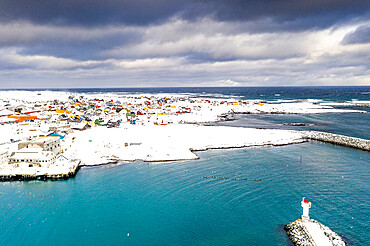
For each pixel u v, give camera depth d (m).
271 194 61.72
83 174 77.00
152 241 45.75
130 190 65.38
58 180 72.69
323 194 61.03
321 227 45.47
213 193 62.94
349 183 67.75
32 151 81.94
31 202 59.91
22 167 78.31
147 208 56.47
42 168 77.19
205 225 49.91
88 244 45.12
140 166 83.75
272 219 51.22
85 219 52.66
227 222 50.66
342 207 54.59
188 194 62.66
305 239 42.94
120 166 84.00
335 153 97.81
